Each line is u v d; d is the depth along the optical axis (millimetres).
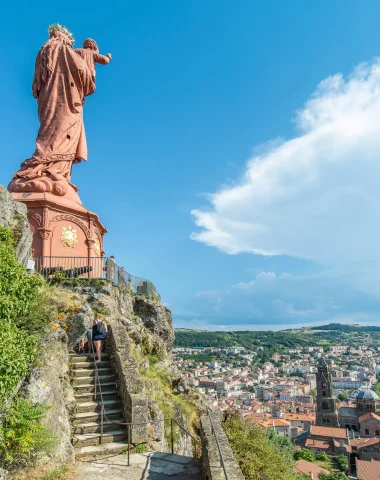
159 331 24422
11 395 9852
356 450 94938
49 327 12867
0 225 14867
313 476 68188
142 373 17156
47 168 28500
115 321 17953
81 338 15211
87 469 10641
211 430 11055
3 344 9414
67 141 29797
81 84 30938
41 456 10078
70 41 32500
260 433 20562
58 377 12344
